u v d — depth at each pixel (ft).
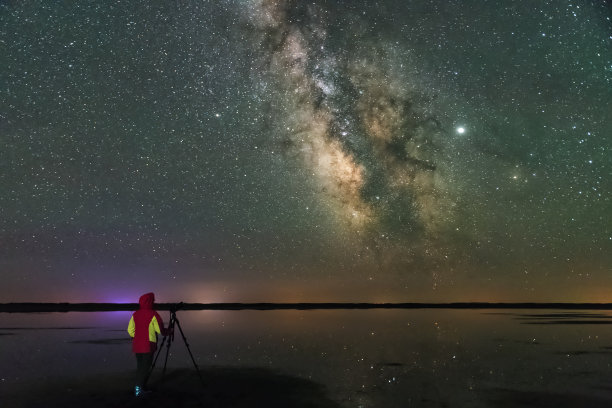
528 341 49.01
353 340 49.14
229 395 23.15
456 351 40.55
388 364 33.24
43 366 32.22
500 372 30.27
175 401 21.86
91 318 88.99
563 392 24.21
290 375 28.68
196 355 37.50
